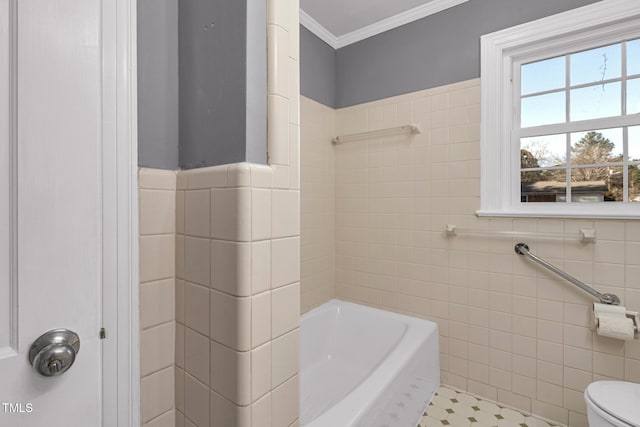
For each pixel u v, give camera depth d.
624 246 1.33
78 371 0.62
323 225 2.10
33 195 0.57
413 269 1.88
